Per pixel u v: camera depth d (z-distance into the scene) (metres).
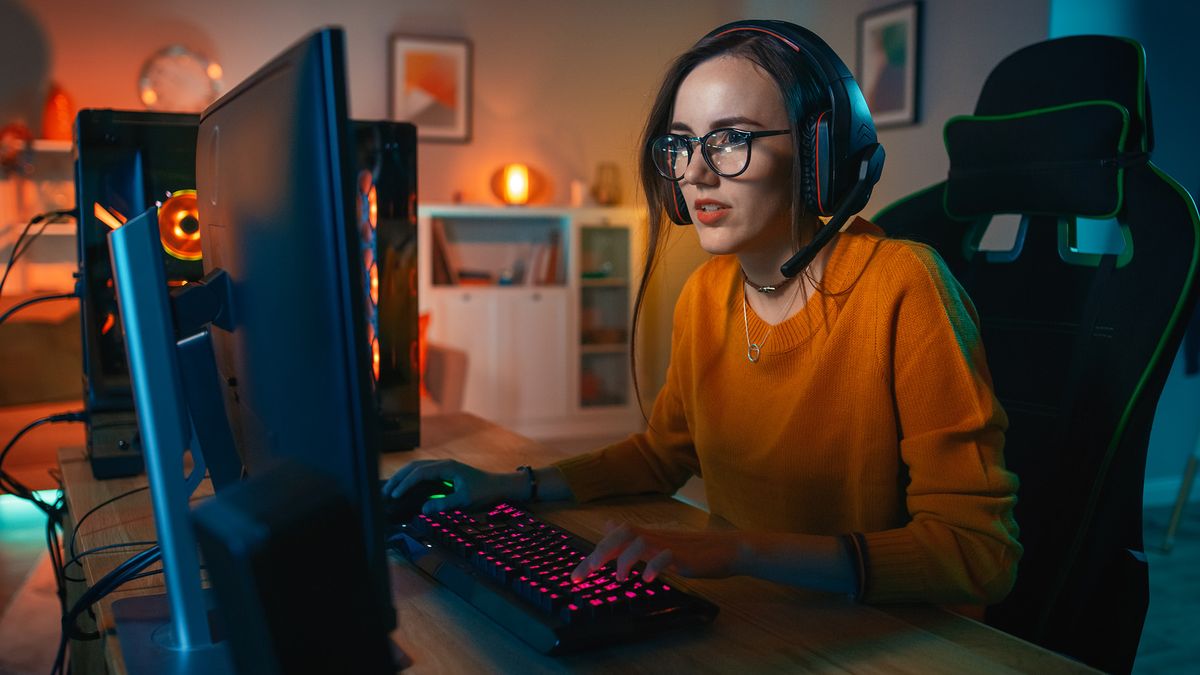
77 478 1.35
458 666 0.73
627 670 0.73
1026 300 1.30
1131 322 1.17
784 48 0.96
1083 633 1.14
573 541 0.94
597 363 5.74
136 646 0.75
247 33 5.16
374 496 0.59
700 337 1.20
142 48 4.98
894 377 1.01
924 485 0.95
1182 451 4.37
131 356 0.73
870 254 1.05
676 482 1.31
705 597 0.89
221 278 0.76
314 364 0.59
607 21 5.86
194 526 0.55
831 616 0.85
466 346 5.36
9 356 3.93
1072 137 1.26
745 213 0.98
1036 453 1.23
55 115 4.73
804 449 1.09
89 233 1.30
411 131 1.45
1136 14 3.98
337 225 0.56
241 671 0.57
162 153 1.32
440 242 5.38
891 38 4.53
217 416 0.85
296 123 0.58
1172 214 1.17
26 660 2.42
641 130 1.10
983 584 0.89
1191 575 3.33
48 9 4.81
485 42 5.64
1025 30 3.90
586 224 5.55
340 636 0.55
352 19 5.38
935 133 4.34
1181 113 4.12
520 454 1.48
